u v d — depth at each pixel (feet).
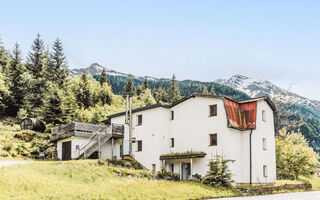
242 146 105.40
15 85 246.68
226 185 89.30
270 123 115.14
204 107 109.40
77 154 122.01
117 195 62.95
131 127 126.31
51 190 60.70
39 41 292.20
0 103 230.27
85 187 68.18
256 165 103.91
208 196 75.56
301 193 96.53
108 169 90.38
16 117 228.22
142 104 279.90
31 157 127.13
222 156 96.94
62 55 309.83
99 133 122.01
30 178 65.51
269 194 91.97
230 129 101.55
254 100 107.86
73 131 124.67
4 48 309.01
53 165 84.12
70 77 313.53
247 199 72.38
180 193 72.28
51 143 142.72
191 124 112.88
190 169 110.42
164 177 99.30
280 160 135.23
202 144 107.76
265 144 110.52
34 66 285.43
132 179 85.81
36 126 168.66
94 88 317.01
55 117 177.17
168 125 120.88
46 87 252.21
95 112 192.54
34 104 239.91
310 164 147.95
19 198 53.11
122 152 126.82
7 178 61.62
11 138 141.08
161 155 115.75
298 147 138.31
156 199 64.44
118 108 279.69
